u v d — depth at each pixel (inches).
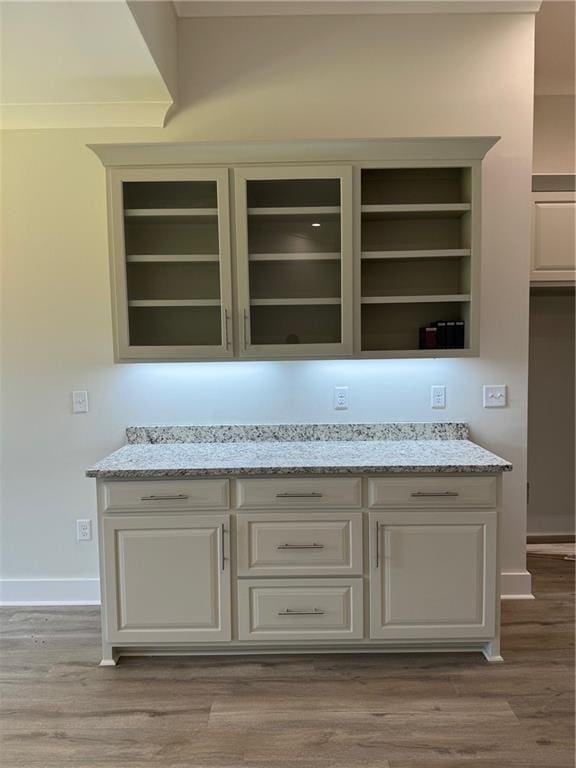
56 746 70.9
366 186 103.7
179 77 103.3
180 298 101.4
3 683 84.1
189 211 96.3
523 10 101.9
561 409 146.5
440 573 87.0
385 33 103.2
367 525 86.4
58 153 104.2
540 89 130.3
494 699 78.8
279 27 103.0
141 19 78.0
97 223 105.3
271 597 87.5
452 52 103.4
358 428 108.3
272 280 100.5
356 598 87.4
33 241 105.6
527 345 107.6
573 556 132.7
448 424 108.2
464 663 87.9
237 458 92.6
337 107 104.0
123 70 89.2
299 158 94.7
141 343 100.9
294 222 99.8
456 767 66.4
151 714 76.7
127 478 85.8
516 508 109.2
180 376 108.2
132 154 94.2
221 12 101.9
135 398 108.3
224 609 87.6
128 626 87.9
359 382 108.4
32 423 108.6
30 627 101.0
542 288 126.3
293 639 88.0
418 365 108.1
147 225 101.3
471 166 95.1
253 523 86.6
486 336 107.7
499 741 70.7
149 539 86.7
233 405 108.5
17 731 73.7
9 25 75.3
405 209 96.6
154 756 69.0
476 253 96.7
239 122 104.2
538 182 116.9
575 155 132.3
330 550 86.7
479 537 86.5
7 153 104.0
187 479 86.1
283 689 81.7
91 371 108.0
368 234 104.8
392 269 105.0
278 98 104.0
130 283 99.3
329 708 77.4
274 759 68.2
